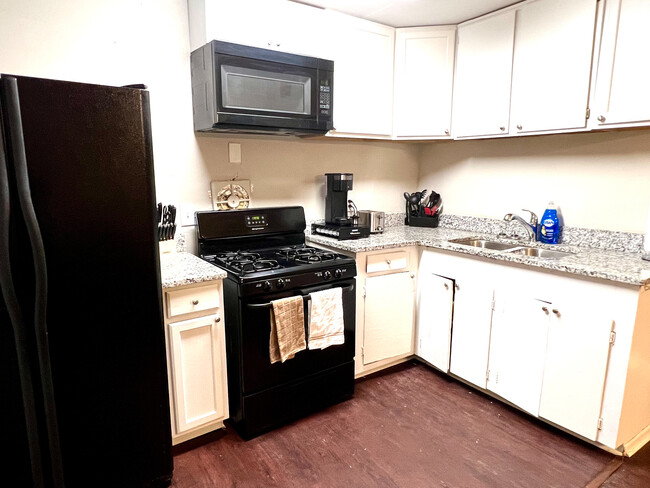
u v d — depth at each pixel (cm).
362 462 181
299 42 225
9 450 132
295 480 170
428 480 169
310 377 213
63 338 136
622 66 186
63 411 140
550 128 214
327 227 264
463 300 233
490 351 221
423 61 262
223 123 199
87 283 138
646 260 193
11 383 128
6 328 125
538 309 195
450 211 314
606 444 178
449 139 271
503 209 279
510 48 228
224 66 195
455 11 237
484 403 227
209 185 238
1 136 117
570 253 219
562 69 206
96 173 135
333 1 223
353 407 224
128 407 153
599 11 191
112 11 198
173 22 214
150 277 151
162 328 157
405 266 255
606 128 195
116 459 154
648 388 184
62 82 126
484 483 167
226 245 234
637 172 213
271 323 191
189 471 176
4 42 176
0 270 120
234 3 202
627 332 167
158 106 215
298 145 269
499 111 238
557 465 177
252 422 197
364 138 267
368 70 254
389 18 249
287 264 207
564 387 188
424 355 262
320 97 225
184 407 182
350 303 221
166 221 211
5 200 119
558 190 247
